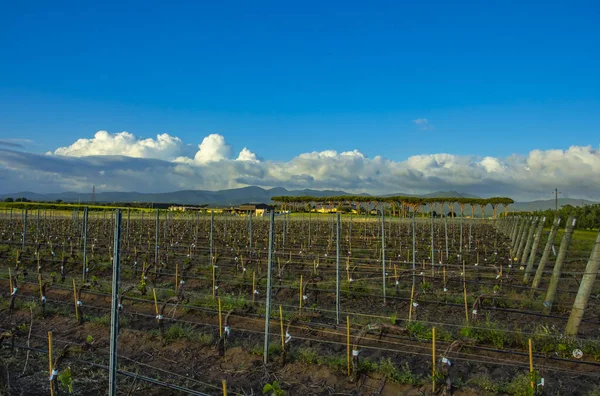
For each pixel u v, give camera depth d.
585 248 29.47
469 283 18.42
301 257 25.62
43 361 9.45
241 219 51.59
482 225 58.81
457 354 9.95
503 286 17.17
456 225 56.75
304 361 9.48
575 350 9.34
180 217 49.81
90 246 28.84
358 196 66.19
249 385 8.56
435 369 8.91
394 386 8.43
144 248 28.73
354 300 15.66
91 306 14.10
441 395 7.87
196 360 9.76
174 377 8.88
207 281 18.84
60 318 12.79
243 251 26.75
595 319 12.98
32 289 16.52
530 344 7.69
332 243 34.31
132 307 14.30
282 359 9.31
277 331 11.71
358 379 8.66
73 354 9.66
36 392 8.06
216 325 12.22
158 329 11.73
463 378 8.75
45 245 28.55
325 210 67.31
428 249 30.00
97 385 8.39
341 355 9.88
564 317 12.86
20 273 18.70
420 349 10.29
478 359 9.70
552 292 13.31
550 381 8.56
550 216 48.16
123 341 10.90
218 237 37.12
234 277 19.69
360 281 18.52
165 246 28.94
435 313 13.99
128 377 8.70
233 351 10.07
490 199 63.38
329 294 16.33
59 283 17.61
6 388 8.07
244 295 16.45
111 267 21.38
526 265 20.92
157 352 10.23
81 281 17.72
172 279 19.42
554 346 10.03
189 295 15.42
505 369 9.11
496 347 10.24
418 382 8.46
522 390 7.79
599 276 19.81
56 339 11.00
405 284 18.39
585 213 46.25
